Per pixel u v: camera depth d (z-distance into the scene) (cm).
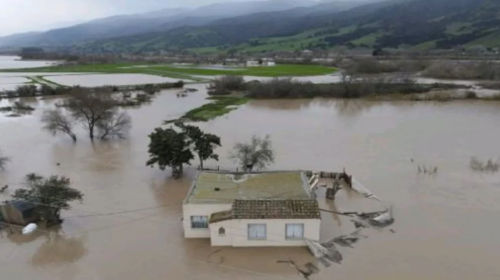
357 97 8975
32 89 9969
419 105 7900
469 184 3803
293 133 5816
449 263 2564
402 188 3738
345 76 10744
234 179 3284
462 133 5638
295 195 2978
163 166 4088
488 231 2947
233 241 2756
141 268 2573
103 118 5788
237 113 7431
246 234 2736
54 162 4756
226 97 9350
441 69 12369
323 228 3017
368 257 2636
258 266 2553
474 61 14375
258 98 9100
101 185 3962
